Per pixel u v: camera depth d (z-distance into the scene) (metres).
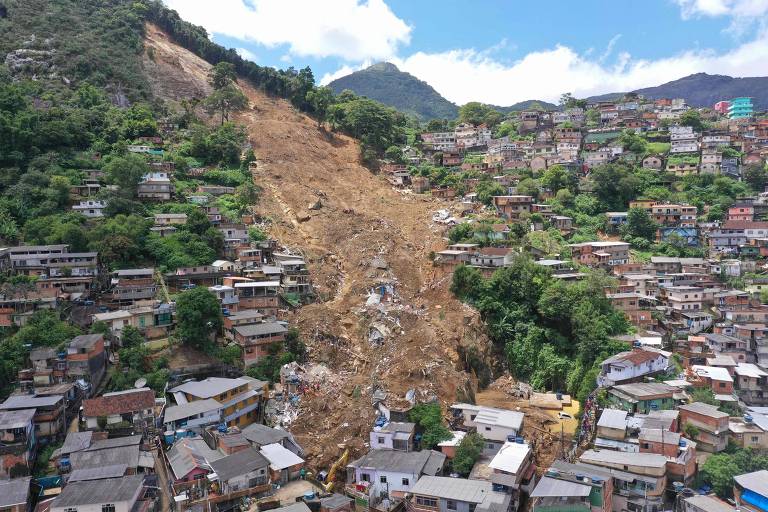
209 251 97.38
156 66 177.38
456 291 97.62
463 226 114.69
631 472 55.59
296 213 125.19
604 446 60.78
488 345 91.00
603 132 178.88
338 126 177.00
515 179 144.62
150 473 56.69
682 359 86.12
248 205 121.38
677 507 54.06
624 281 103.19
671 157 158.25
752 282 105.00
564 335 90.38
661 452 57.88
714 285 104.56
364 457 62.69
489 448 64.00
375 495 59.44
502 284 94.88
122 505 49.16
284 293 95.69
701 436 63.84
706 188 140.88
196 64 193.25
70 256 86.38
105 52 166.62
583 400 74.81
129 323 78.62
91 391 68.94
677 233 122.56
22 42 157.50
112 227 94.50
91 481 52.47
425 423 66.94
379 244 113.12
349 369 82.25
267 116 175.75
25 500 50.34
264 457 58.34
